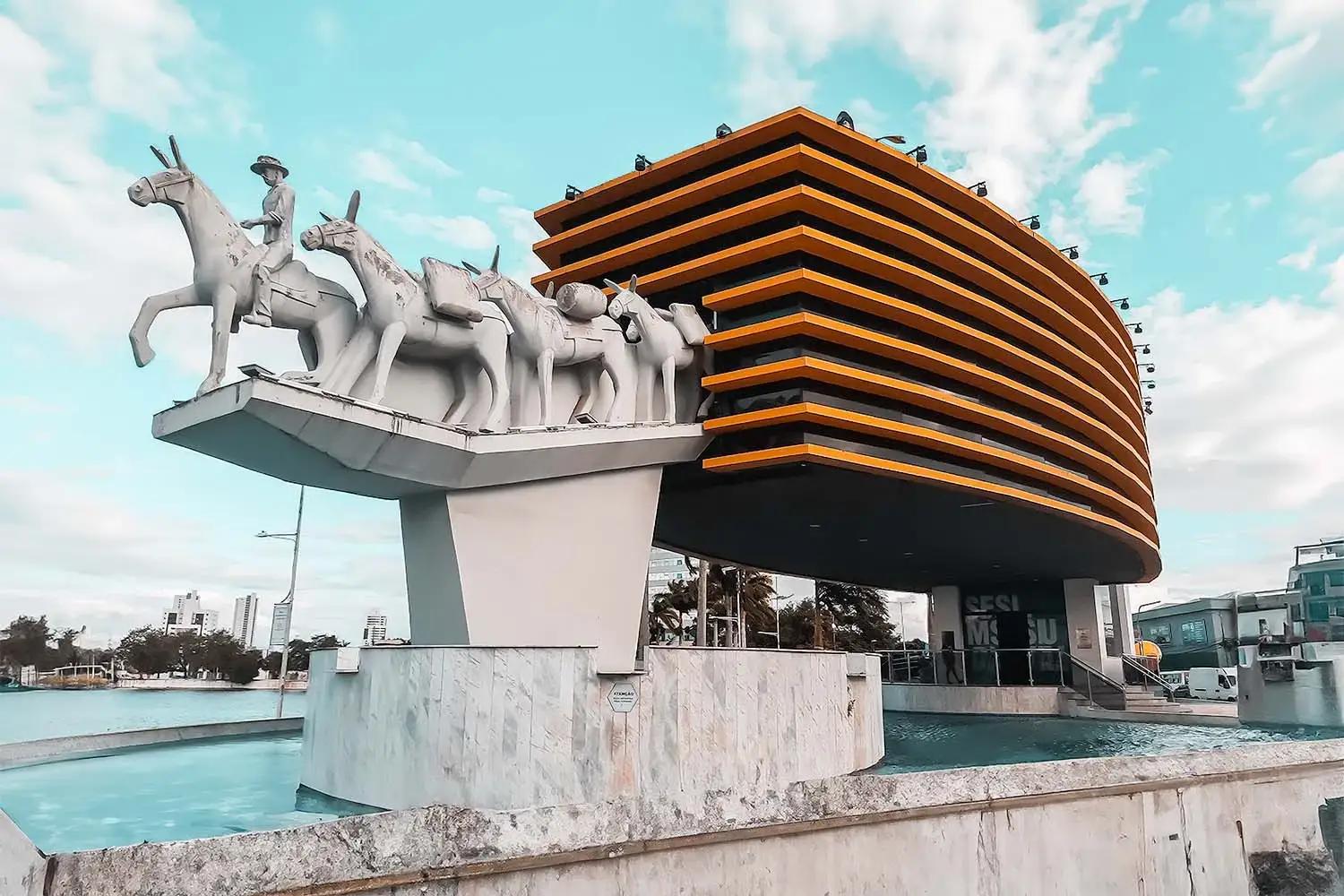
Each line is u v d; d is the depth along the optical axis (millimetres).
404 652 14977
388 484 16703
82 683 89250
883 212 23406
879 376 21797
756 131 22062
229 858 3215
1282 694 32062
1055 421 28234
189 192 14719
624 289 21859
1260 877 6480
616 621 19453
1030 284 27500
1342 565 64125
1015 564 39594
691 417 22891
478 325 17656
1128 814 5922
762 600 62875
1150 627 93375
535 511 18453
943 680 44781
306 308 15930
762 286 21281
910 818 5016
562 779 13898
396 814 3646
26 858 2914
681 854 4199
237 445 14789
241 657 91062
